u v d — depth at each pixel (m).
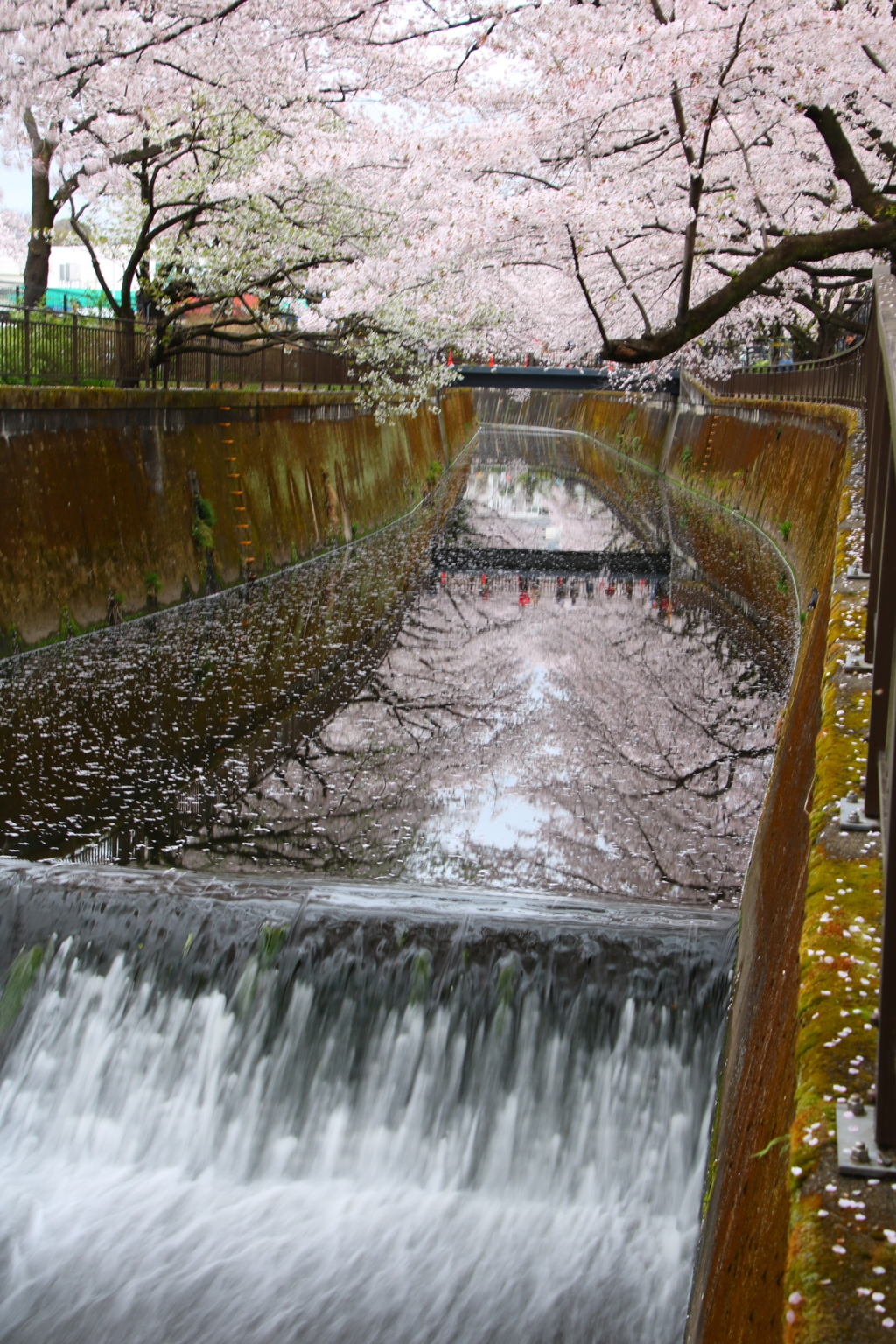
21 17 13.80
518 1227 6.30
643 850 9.91
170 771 11.54
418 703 14.48
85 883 7.83
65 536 16.20
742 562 26.36
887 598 3.94
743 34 13.01
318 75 17.70
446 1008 7.04
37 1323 5.74
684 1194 6.44
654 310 26.19
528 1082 6.88
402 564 26.09
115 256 23.06
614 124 15.20
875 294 4.47
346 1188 6.66
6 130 15.72
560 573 25.31
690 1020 6.87
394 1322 5.67
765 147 17.88
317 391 28.58
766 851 6.91
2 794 10.66
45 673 14.62
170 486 19.56
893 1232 2.31
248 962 7.29
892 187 13.95
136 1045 7.26
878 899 3.47
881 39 14.20
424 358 28.73
